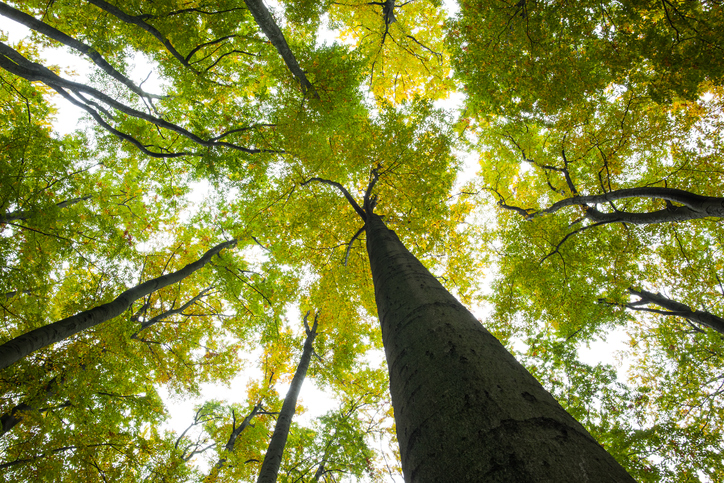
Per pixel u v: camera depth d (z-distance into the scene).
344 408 11.78
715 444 7.64
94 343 6.77
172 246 10.45
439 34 11.73
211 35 7.93
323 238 8.74
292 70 6.59
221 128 8.23
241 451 10.88
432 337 2.03
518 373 1.60
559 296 8.90
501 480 1.04
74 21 6.84
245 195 8.57
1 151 5.45
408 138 7.27
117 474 6.96
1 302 5.68
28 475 5.73
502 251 10.31
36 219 5.45
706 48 4.75
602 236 9.27
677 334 10.38
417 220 7.77
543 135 9.65
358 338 11.56
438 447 1.31
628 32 5.22
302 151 6.95
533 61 5.81
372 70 12.46
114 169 10.30
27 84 8.30
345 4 10.82
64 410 6.70
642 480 7.34
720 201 4.71
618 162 8.05
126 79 6.60
